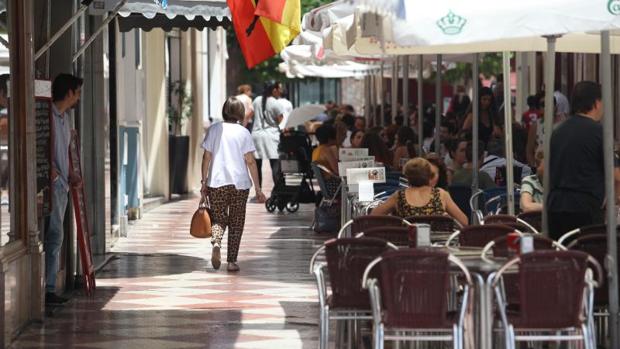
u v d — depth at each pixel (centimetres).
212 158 3158
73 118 2741
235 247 3209
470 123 4300
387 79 8638
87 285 2803
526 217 2223
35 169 2353
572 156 1944
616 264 1798
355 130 5116
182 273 3192
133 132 4678
